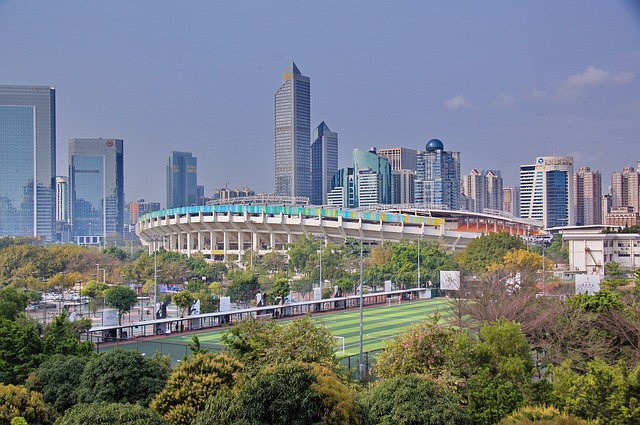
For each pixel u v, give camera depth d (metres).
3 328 53.69
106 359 42.97
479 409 42.00
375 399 36.31
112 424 30.83
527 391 43.56
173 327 107.12
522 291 73.62
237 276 144.88
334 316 122.06
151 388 42.16
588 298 62.12
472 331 69.75
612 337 59.16
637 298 77.69
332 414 31.41
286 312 125.19
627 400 37.69
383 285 165.38
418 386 36.09
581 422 33.31
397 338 49.09
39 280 166.62
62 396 43.78
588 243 168.88
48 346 55.16
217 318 112.88
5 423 36.91
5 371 51.06
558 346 58.16
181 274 184.25
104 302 121.88
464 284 91.19
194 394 37.72
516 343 47.06
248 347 47.00
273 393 31.36
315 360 45.12
